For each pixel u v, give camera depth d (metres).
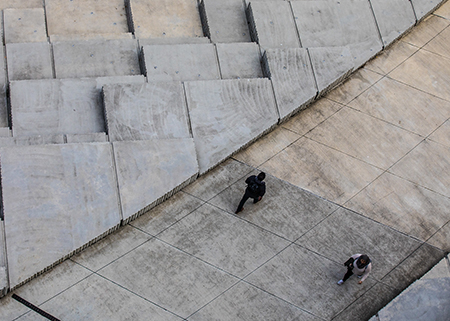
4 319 9.91
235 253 11.13
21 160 10.69
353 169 12.46
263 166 12.27
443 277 11.11
